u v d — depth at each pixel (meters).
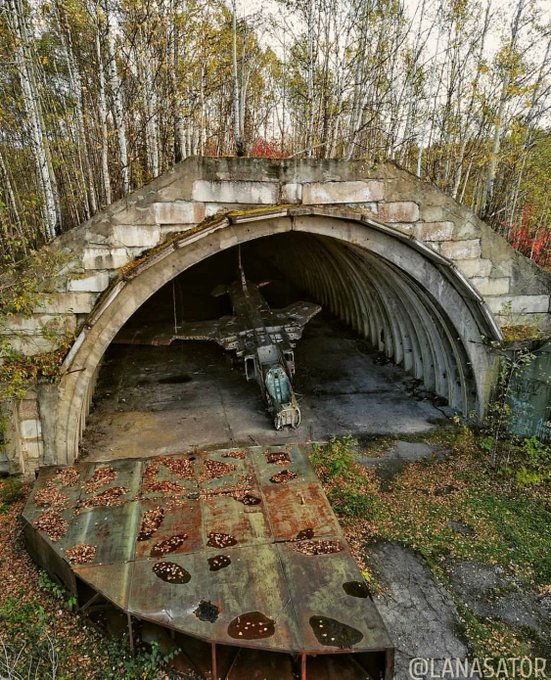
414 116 18.59
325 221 10.20
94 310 9.00
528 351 10.94
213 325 15.30
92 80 16.45
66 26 13.48
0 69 12.84
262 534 7.01
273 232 10.00
